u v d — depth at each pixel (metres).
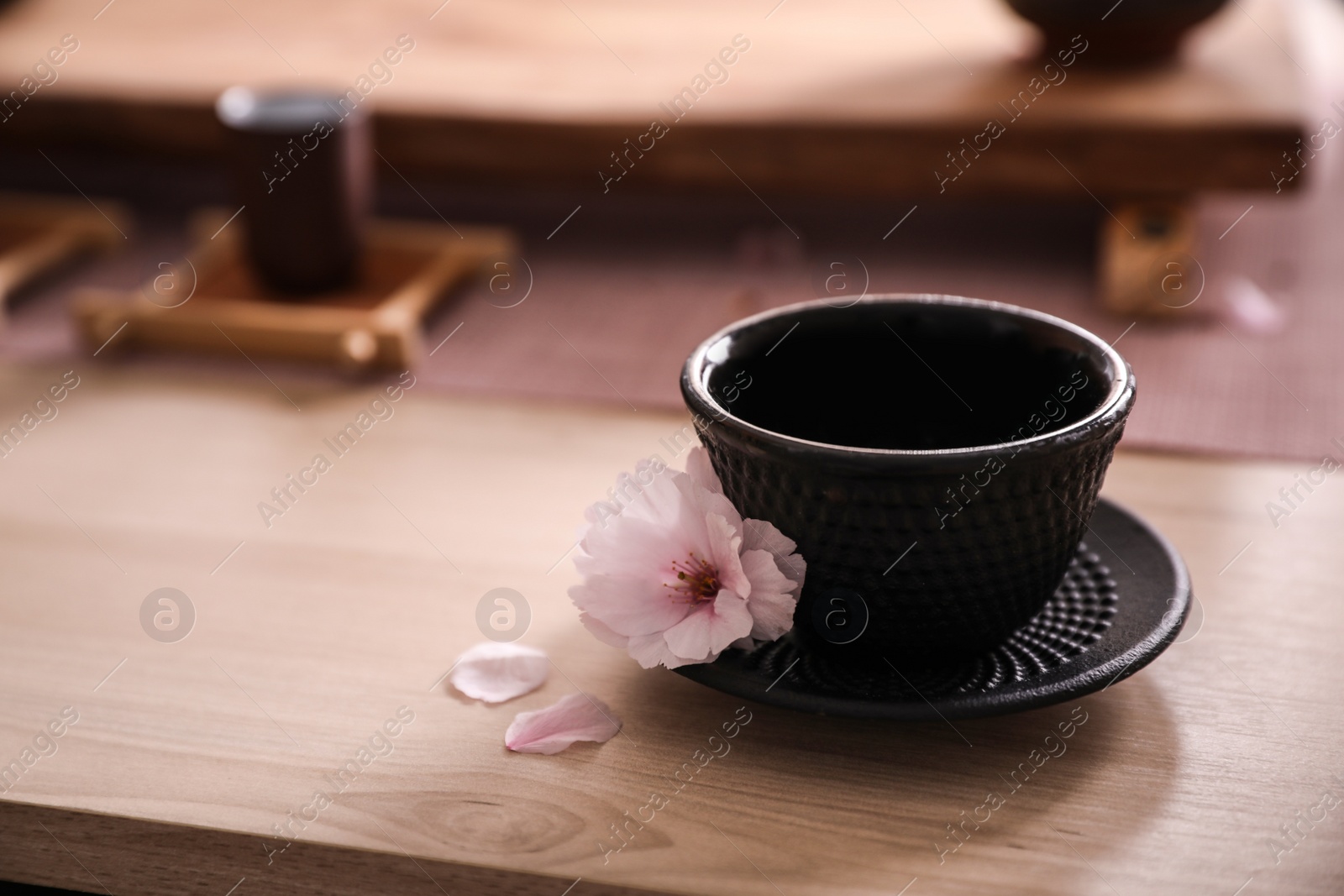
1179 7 1.07
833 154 1.05
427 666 0.77
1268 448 0.91
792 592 0.74
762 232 1.15
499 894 0.72
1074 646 0.75
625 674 0.76
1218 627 0.77
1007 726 0.75
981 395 0.78
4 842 0.74
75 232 1.14
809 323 0.77
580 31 1.18
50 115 1.11
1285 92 1.05
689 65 1.12
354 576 0.80
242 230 1.04
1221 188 1.03
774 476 0.73
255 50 1.16
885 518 0.73
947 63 1.11
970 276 1.09
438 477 0.84
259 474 0.84
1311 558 0.79
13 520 0.82
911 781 0.73
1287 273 1.08
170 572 0.80
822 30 1.17
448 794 0.73
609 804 0.73
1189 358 1.00
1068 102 1.05
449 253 1.08
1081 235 1.13
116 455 0.85
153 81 1.11
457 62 1.14
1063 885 0.71
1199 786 0.73
